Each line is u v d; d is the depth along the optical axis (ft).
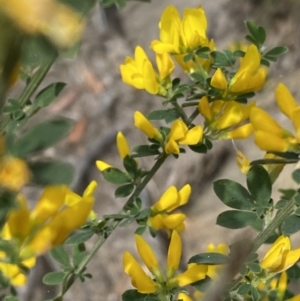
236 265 0.73
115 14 3.16
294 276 1.08
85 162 2.47
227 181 0.96
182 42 1.03
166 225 1.03
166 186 2.36
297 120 0.90
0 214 0.73
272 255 0.92
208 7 2.99
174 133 1.01
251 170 0.96
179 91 1.03
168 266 0.95
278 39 2.64
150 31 3.07
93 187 0.98
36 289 1.78
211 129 1.03
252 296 0.92
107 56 2.99
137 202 1.04
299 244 1.72
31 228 0.77
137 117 1.03
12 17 0.58
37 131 0.70
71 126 0.70
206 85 1.02
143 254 0.95
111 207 2.37
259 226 0.96
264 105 2.26
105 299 2.17
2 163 0.69
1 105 0.67
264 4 2.76
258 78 1.00
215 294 0.74
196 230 2.20
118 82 2.85
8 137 0.70
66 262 1.06
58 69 2.92
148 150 1.04
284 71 2.50
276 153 0.92
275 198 1.70
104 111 2.71
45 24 0.60
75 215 0.77
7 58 0.61
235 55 1.04
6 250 0.77
